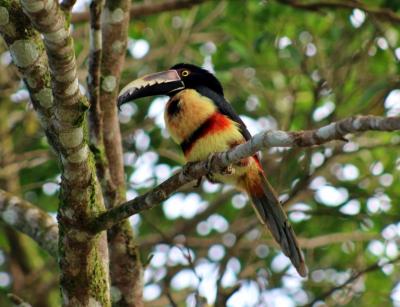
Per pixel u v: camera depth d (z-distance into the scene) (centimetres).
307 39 1309
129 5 948
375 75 1242
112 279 891
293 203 1273
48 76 681
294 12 1309
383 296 1273
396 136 1330
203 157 865
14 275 1405
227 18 1340
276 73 1378
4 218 933
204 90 898
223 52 1413
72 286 726
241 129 884
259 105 1396
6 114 1382
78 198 697
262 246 1351
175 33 1466
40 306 1356
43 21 599
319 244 1276
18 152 1395
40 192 1435
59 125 657
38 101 680
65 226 709
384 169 1346
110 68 938
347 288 1210
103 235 757
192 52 1452
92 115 866
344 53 1245
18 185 1355
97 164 876
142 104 1401
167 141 1403
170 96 927
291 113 1209
